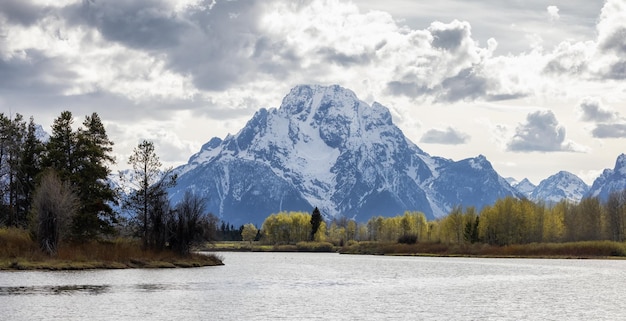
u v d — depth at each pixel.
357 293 71.31
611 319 53.53
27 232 100.38
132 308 55.78
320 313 55.03
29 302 57.47
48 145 112.19
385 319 52.44
